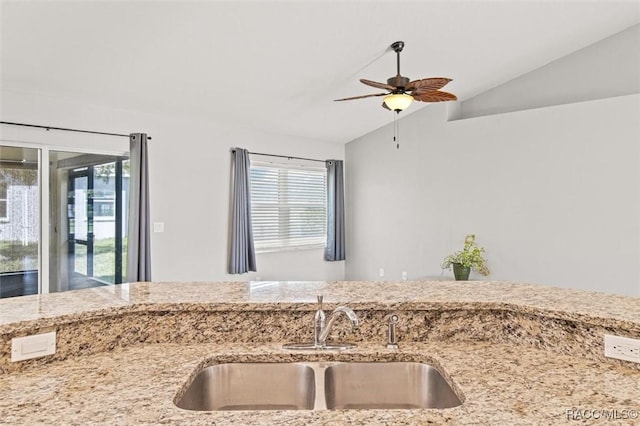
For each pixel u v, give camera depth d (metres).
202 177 4.91
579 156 4.60
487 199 5.27
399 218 6.10
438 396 1.26
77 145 3.94
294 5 2.95
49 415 0.90
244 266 5.16
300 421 0.89
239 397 1.32
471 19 3.70
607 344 1.22
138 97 4.00
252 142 5.46
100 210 4.15
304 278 6.18
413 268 5.95
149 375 1.15
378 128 6.32
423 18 3.50
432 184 5.73
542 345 1.37
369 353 1.35
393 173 6.17
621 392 1.02
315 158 6.32
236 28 3.09
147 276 4.24
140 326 1.42
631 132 4.30
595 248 4.51
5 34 2.72
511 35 4.20
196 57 3.41
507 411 0.92
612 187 4.40
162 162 4.55
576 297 1.54
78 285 3.99
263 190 5.68
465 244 5.17
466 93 5.70
